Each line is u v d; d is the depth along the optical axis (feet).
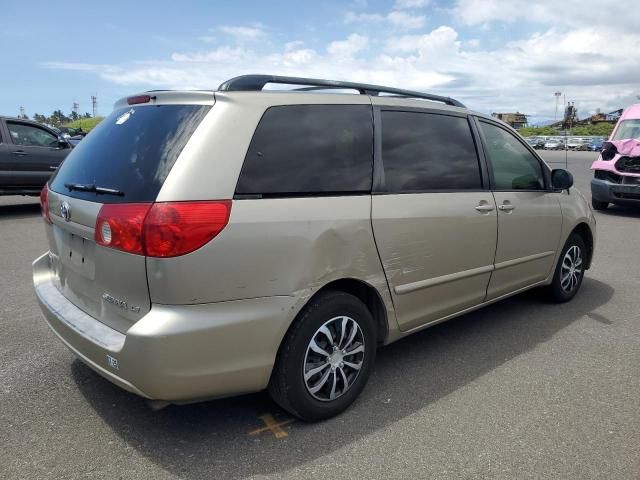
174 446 9.09
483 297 13.53
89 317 9.32
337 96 10.49
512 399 10.92
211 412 10.21
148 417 9.96
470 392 11.19
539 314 16.16
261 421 9.93
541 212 14.93
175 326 8.01
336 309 9.76
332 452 9.02
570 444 9.34
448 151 12.37
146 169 8.61
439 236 11.65
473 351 13.34
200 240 8.11
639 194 34.71
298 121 9.66
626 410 10.53
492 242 13.21
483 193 12.96
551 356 13.08
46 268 11.71
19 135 33.45
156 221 7.98
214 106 8.89
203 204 8.20
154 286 8.07
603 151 37.45
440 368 12.34
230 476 8.34
